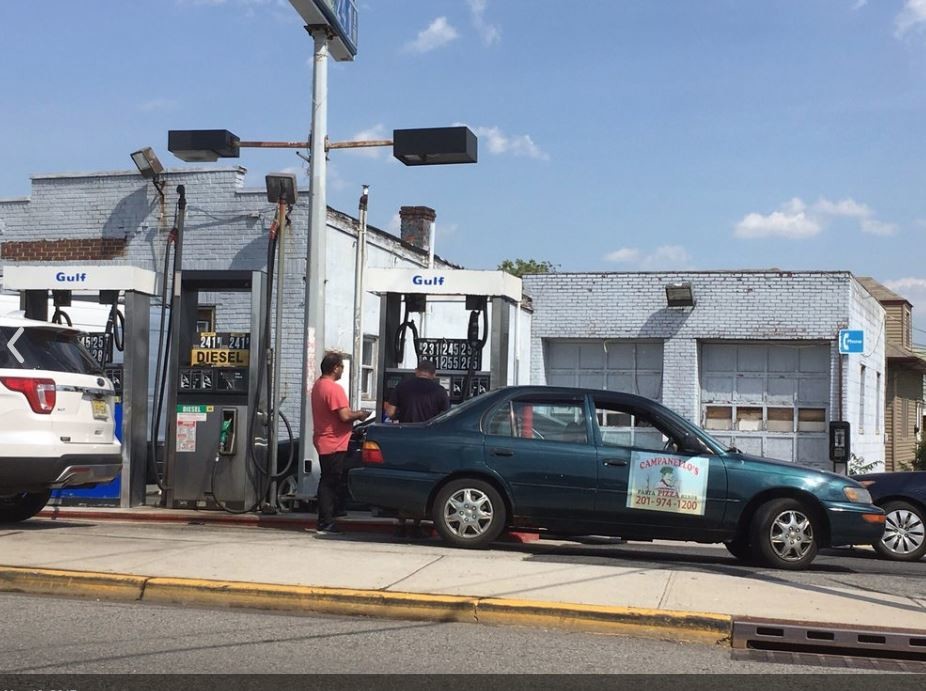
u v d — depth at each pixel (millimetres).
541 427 9898
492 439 9844
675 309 22656
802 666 6273
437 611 7168
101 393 10578
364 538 10688
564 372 23781
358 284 18141
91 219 18469
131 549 8977
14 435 9578
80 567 8102
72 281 12852
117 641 6445
